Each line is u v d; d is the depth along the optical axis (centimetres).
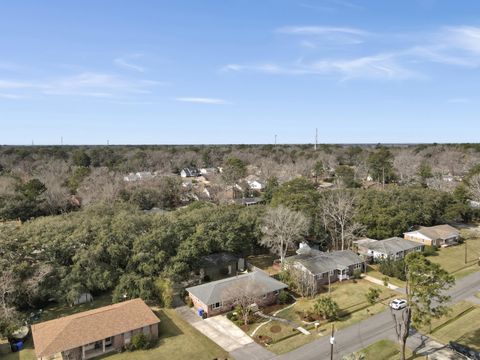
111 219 5241
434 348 3553
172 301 4625
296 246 6544
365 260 5800
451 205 7988
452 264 5944
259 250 6341
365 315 4250
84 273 4381
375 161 12700
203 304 4259
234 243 5347
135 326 3650
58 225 4975
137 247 4656
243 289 4212
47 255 4441
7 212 7362
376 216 6975
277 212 5788
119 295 4350
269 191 9862
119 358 3434
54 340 3344
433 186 10444
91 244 4650
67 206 8494
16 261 4269
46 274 4200
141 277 4516
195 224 5434
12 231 4781
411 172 12250
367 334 3828
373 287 5091
